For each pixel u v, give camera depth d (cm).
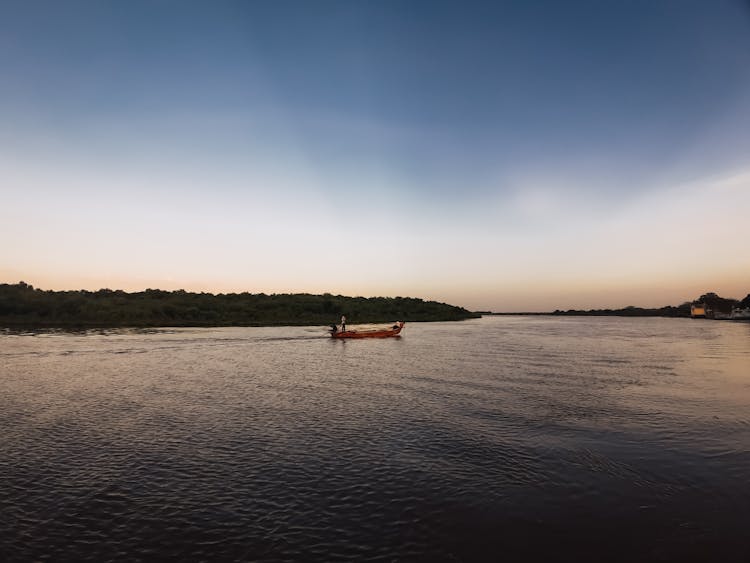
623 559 951
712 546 998
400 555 962
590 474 1404
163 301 11306
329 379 3127
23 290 10269
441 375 3309
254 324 10069
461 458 1552
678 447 1655
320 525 1091
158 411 2202
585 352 4975
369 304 14650
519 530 1070
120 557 954
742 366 3769
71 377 3130
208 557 954
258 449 1648
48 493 1266
